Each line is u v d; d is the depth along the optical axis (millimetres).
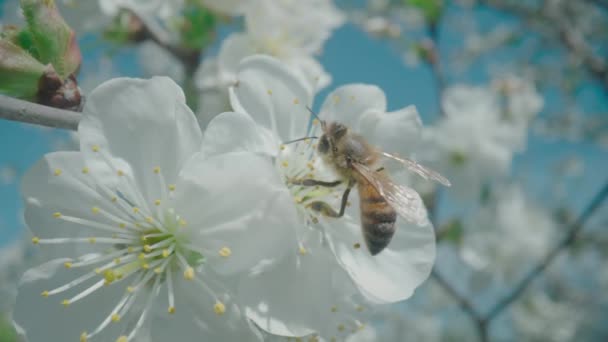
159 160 100
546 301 331
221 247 97
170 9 144
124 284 101
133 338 99
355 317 107
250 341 98
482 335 193
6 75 97
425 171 112
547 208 303
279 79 109
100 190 100
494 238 233
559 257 266
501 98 213
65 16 143
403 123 113
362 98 114
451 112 201
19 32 99
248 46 141
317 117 112
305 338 104
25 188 99
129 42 147
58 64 100
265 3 140
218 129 97
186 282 100
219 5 140
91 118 98
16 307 98
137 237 101
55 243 100
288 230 95
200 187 97
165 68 198
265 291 98
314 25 144
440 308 302
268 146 106
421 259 107
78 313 100
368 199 108
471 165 197
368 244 105
